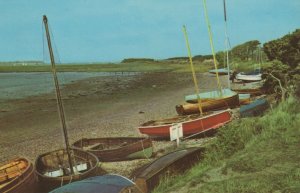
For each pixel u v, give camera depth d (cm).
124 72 12688
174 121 2644
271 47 3197
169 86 6669
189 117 2695
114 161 2022
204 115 2683
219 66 10912
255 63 8562
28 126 3378
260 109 2591
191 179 1264
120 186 1112
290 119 1733
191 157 1509
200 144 2134
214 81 7050
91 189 1096
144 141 2052
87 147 2217
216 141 1634
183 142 2291
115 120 3409
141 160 2031
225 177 1212
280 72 2952
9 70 16425
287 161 1245
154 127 2477
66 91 6444
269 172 1175
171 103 4341
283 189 1030
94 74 12081
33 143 2705
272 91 3091
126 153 2014
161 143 2412
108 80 8906
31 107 4591
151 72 11994
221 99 3334
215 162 1422
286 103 2125
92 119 3553
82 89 6738
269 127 1681
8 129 3272
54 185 1533
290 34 3100
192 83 6962
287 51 3045
